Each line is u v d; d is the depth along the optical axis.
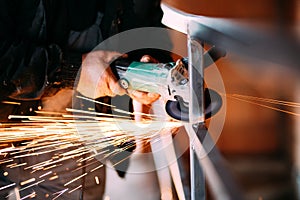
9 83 1.43
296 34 1.70
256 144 1.97
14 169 1.59
